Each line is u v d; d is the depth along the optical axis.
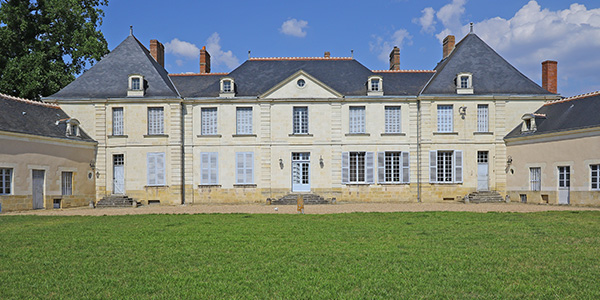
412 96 27.83
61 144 25.06
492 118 27.53
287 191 27.64
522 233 12.66
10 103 24.14
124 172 27.39
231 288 7.68
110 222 16.23
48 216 18.73
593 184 22.11
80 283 8.03
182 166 27.73
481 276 8.22
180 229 14.09
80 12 32.25
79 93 27.75
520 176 26.31
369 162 27.88
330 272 8.59
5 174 22.14
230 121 27.89
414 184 27.78
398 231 13.25
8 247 11.20
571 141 23.14
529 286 7.60
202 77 30.88
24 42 31.78
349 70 30.30
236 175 27.75
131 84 27.52
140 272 8.73
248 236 12.57
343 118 27.97
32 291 7.63
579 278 8.02
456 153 27.44
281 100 27.81
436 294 7.29
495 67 29.03
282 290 7.55
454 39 32.75
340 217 17.22
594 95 23.86
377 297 7.17
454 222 15.23
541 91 27.59
